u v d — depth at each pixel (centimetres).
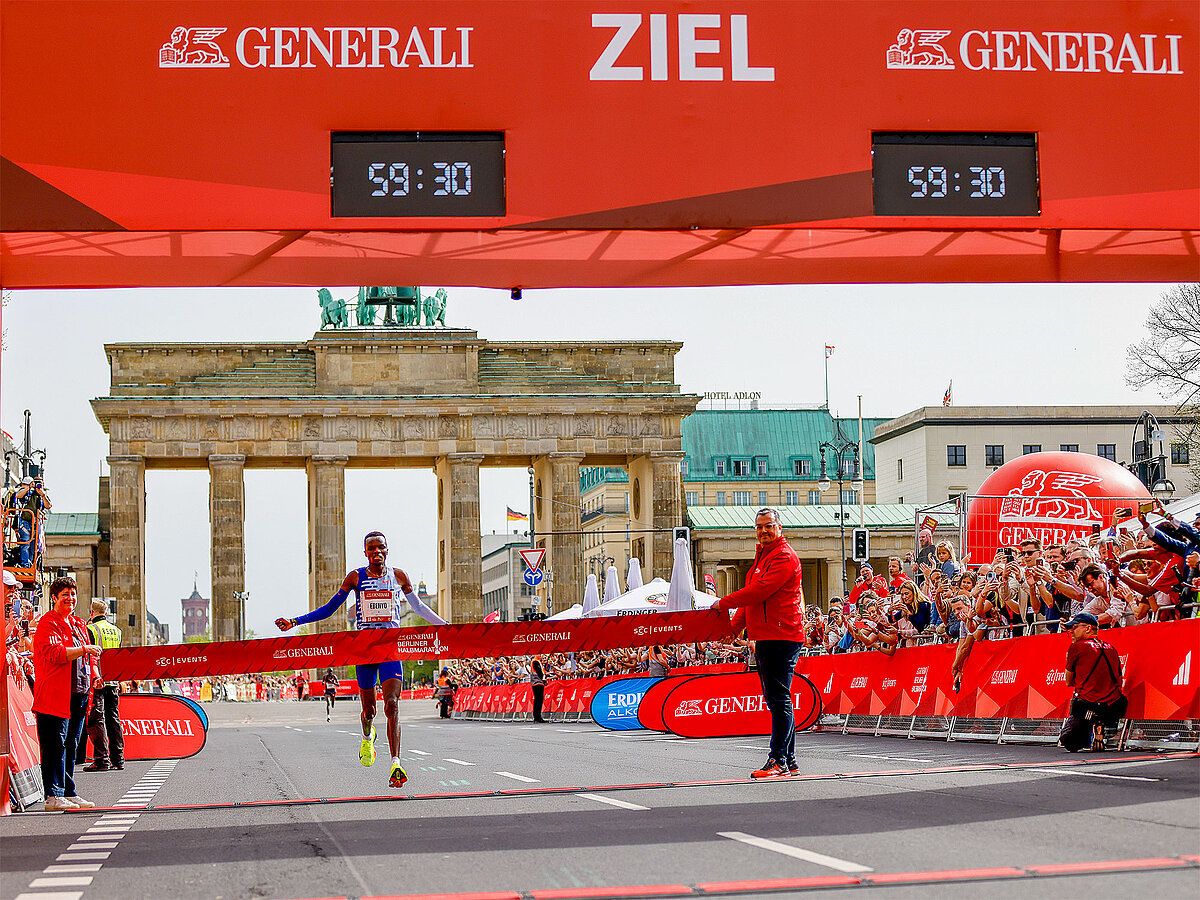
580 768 1819
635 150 1373
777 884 814
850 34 1398
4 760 1395
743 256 1530
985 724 2030
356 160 1351
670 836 1038
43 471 3644
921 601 2347
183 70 1340
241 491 10538
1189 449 5981
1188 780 1266
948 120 1399
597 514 16725
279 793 1605
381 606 1485
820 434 15562
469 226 1355
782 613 1452
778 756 1474
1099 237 1552
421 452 10694
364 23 1355
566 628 1658
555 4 1373
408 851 1016
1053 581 1927
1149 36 1424
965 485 12069
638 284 1526
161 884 900
